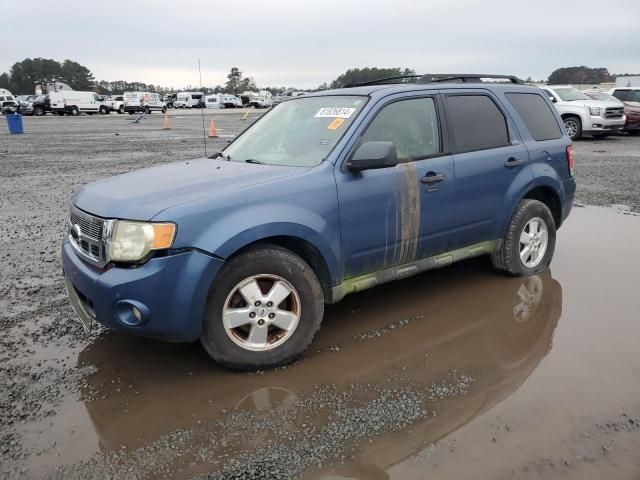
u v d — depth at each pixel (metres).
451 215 4.69
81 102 52.38
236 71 116.06
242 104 78.62
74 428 3.11
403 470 2.70
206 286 3.45
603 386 3.43
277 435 3.01
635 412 3.14
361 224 4.10
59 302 4.99
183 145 19.41
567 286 5.22
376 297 5.05
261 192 3.67
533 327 4.34
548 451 2.81
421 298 5.00
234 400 3.38
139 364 3.85
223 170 4.16
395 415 3.18
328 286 4.05
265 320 3.69
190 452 2.88
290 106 5.07
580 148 17.27
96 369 3.79
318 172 3.94
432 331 4.31
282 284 3.73
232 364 3.65
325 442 2.94
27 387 3.54
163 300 3.37
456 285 5.30
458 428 3.03
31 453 2.89
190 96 73.88
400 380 3.58
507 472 2.67
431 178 4.47
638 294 4.99
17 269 5.91
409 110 4.58
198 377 3.66
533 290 5.14
